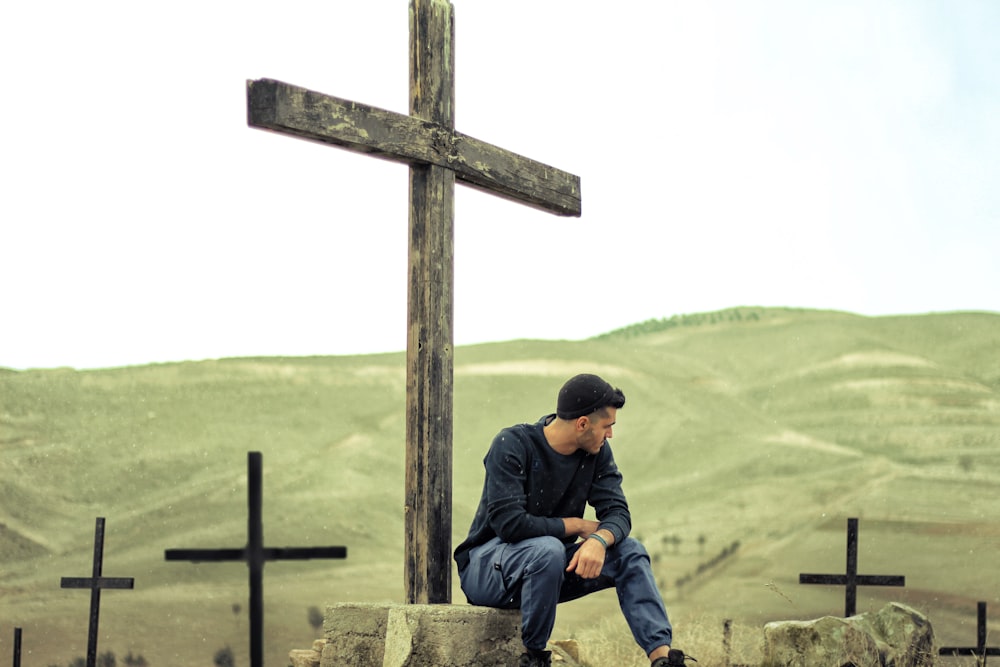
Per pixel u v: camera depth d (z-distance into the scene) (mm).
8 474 40656
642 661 7633
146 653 22328
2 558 33438
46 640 24344
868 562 26781
